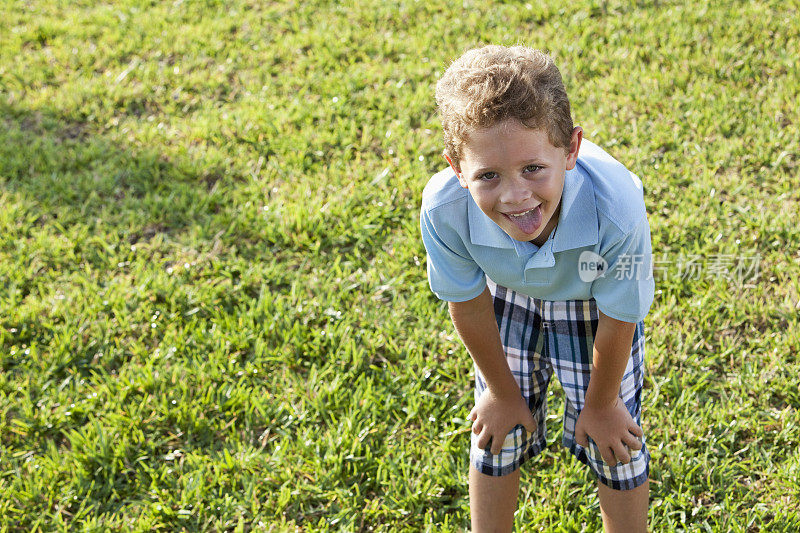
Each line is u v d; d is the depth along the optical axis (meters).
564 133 1.54
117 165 4.10
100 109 4.52
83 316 3.22
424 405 2.81
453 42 4.80
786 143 3.77
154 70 4.78
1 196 3.90
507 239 1.78
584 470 2.57
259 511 2.53
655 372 2.88
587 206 1.72
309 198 3.76
